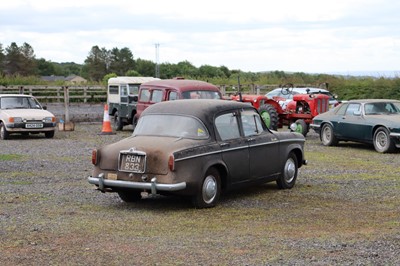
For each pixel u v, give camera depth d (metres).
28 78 47.97
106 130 24.50
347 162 15.95
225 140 10.34
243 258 6.83
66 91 30.59
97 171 9.94
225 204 10.27
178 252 7.12
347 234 8.01
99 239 7.77
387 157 17.09
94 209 9.83
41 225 8.56
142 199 10.73
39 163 15.67
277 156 11.45
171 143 9.69
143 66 91.12
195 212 9.57
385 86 41.41
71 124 26.39
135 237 7.89
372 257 6.81
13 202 10.36
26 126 22.55
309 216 9.23
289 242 7.57
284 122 23.02
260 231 8.23
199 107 10.44
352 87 42.84
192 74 67.69
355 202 10.40
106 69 109.19
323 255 6.93
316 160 16.34
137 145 9.74
